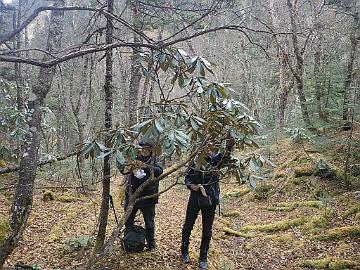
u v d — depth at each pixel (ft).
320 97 47.39
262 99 84.58
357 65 43.52
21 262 16.98
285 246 25.55
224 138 12.10
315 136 41.93
